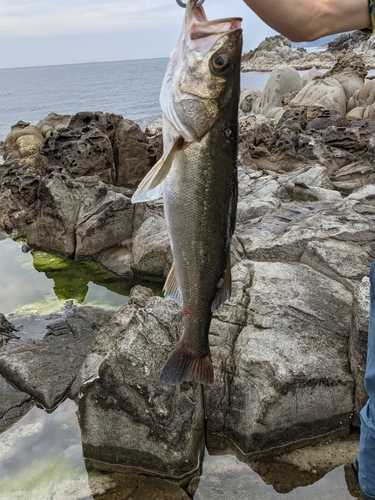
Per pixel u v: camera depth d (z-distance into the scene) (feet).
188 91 1.79
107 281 5.66
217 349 3.37
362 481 2.24
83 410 2.86
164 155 1.91
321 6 1.71
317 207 6.10
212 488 2.71
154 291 5.41
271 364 3.09
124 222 6.25
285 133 10.14
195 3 1.74
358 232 4.87
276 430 2.96
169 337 3.07
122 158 9.65
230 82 1.78
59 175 6.62
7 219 7.38
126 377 2.79
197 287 1.99
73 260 6.27
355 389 3.08
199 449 2.93
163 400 2.78
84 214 6.31
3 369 3.72
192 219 1.90
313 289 3.89
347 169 9.30
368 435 2.15
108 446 2.86
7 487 2.72
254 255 4.88
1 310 4.96
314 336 3.39
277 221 5.73
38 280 5.70
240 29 1.76
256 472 2.82
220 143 1.84
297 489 2.68
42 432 3.15
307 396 2.99
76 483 2.74
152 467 2.80
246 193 7.27
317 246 4.51
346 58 18.89
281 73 20.15
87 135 8.89
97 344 3.60
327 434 3.09
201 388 3.12
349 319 3.58
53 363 3.74
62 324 4.49
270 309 3.62
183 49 1.78
